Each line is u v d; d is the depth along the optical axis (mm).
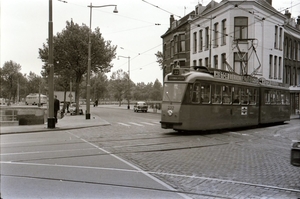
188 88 15242
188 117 15180
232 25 31500
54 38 34531
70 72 37094
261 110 21141
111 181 6520
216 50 33906
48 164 8180
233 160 8984
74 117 30703
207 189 6035
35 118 20922
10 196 5402
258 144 12516
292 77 41062
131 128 19125
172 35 44438
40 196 5426
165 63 47375
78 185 6180
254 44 28906
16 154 9672
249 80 20109
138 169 7695
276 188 6133
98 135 15109
